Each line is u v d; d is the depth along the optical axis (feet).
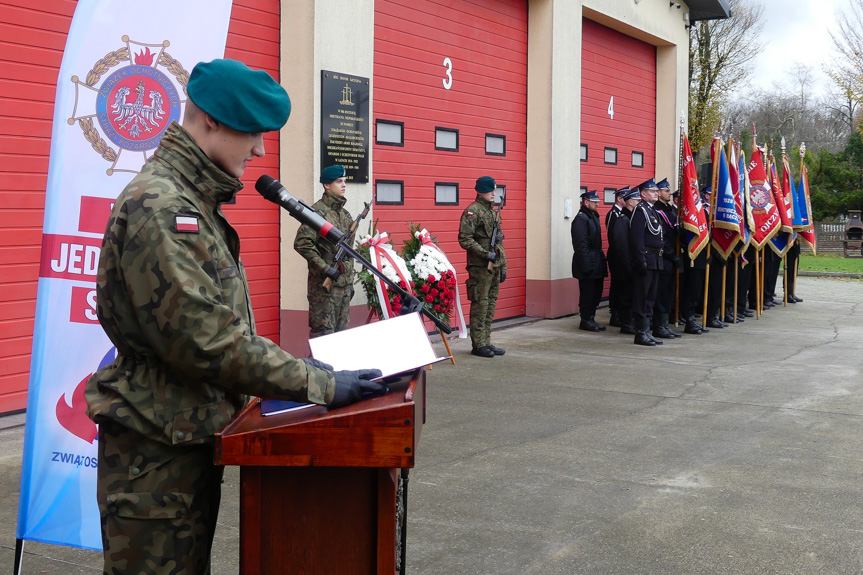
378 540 6.03
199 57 10.49
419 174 31.40
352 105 26.73
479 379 25.07
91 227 9.94
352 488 6.08
